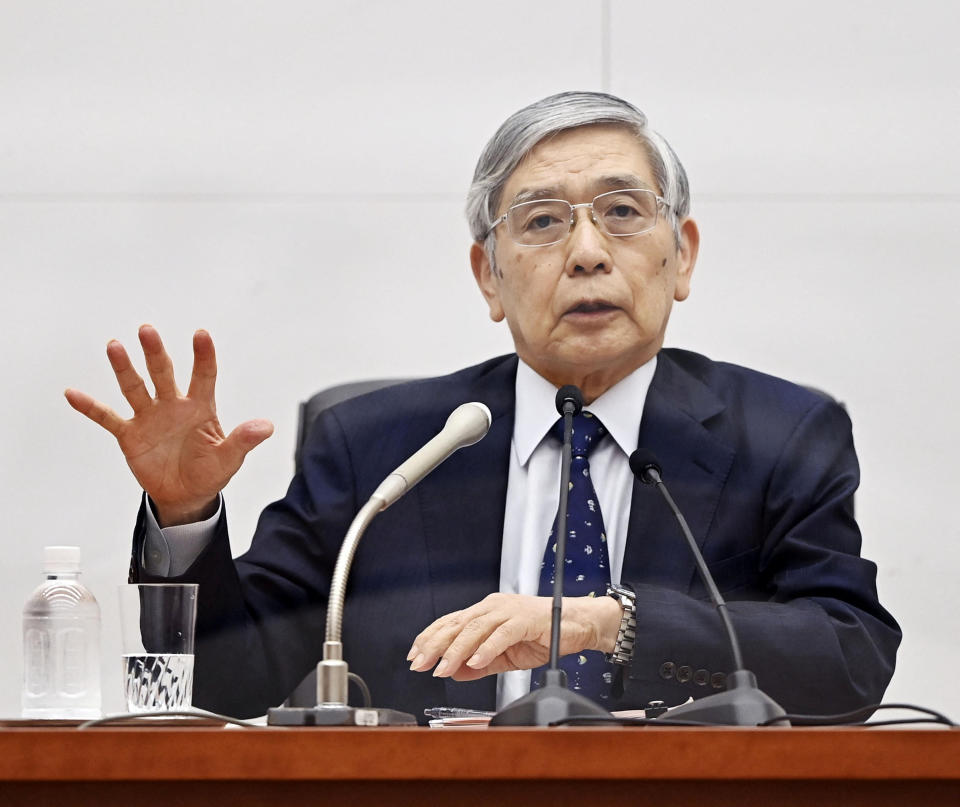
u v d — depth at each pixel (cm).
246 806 343
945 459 1100
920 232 1125
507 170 849
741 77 1145
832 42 1141
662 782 344
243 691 736
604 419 831
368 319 1136
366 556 822
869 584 775
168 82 1153
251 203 1147
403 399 872
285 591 802
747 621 682
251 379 1130
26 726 437
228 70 1154
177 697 530
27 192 1143
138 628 532
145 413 629
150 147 1150
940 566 1088
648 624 629
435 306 1138
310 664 802
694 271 1126
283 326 1138
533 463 825
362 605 812
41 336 1130
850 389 1113
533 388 849
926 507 1093
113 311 1136
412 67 1156
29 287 1135
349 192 1147
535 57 1155
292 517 838
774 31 1144
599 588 774
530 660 614
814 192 1134
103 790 344
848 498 822
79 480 1113
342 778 339
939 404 1110
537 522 807
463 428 517
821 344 1119
